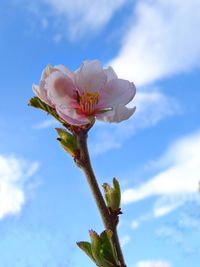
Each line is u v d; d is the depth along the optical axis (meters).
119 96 0.15
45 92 0.14
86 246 0.13
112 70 0.15
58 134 0.13
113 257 0.13
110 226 0.13
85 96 0.14
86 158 0.13
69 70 0.15
